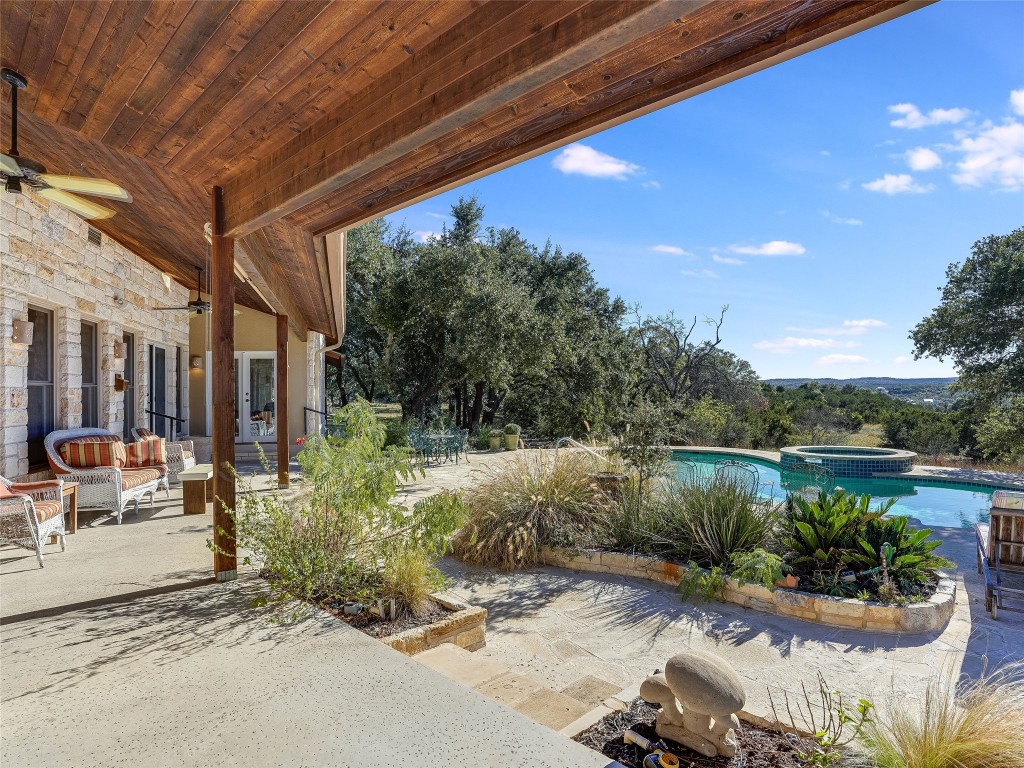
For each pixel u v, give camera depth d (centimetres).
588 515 582
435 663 316
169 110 338
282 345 873
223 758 207
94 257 725
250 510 394
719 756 213
